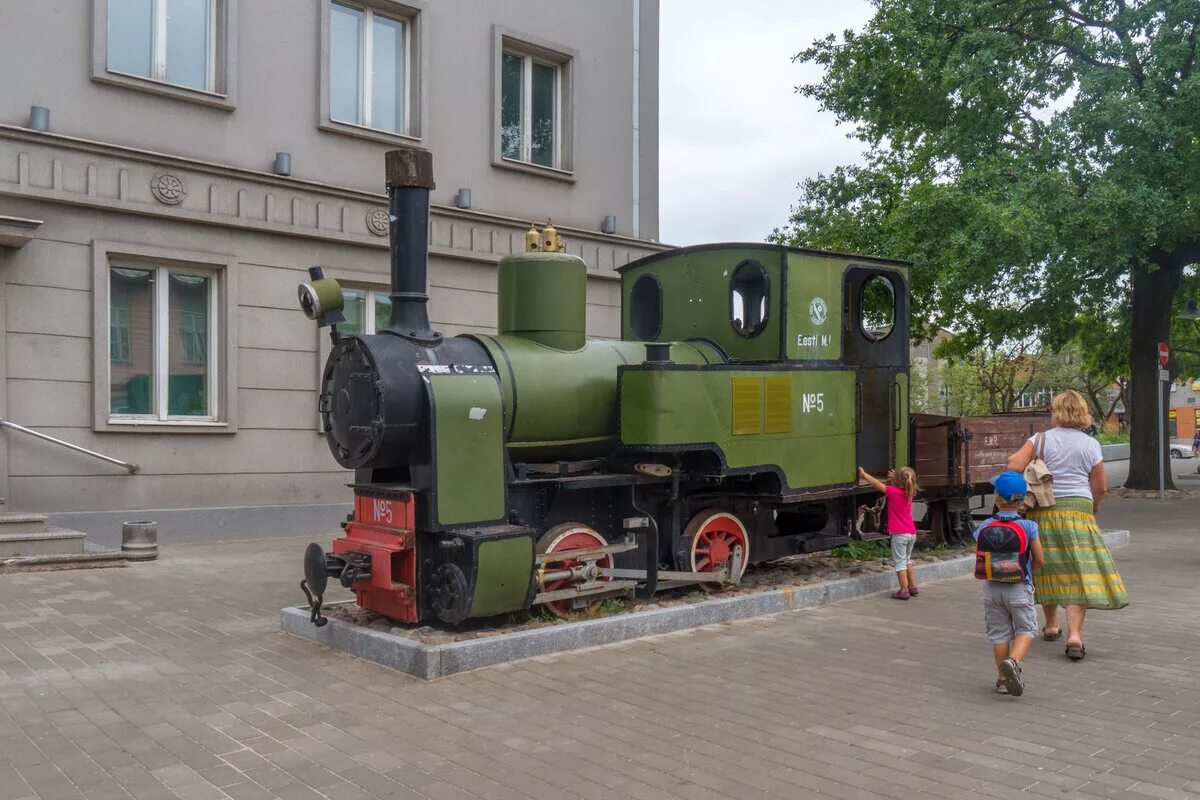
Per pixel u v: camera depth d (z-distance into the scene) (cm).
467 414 644
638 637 680
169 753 450
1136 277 2030
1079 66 1738
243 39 1208
